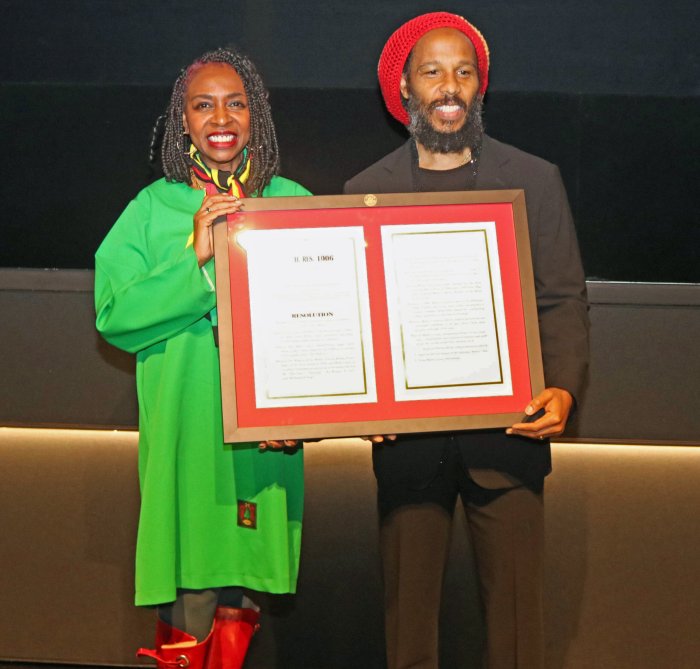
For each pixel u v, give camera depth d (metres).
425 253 1.72
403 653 1.76
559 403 1.64
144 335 1.79
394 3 2.30
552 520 2.27
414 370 1.70
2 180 2.36
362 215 1.72
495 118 2.32
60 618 2.29
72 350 2.25
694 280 2.34
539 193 1.74
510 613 1.72
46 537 2.31
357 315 1.70
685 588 2.25
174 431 1.80
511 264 1.72
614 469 2.28
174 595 1.78
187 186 1.90
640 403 2.20
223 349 1.67
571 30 2.29
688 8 2.26
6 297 2.25
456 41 1.74
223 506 1.85
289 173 2.35
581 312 1.71
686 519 2.26
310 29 2.31
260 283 1.70
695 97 2.28
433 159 1.79
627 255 2.34
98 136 2.34
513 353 1.71
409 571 1.74
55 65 2.32
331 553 2.32
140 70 2.32
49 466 2.32
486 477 1.69
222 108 1.83
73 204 2.37
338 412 1.68
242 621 2.00
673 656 2.23
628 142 2.30
